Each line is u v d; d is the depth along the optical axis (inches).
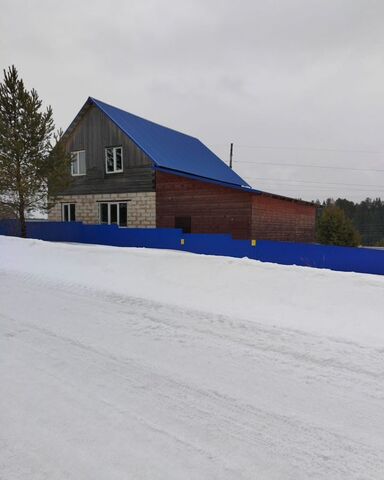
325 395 124.2
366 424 107.9
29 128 575.2
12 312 222.1
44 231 695.1
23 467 89.7
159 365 147.5
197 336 179.5
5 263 412.2
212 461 92.1
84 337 179.0
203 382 133.4
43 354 158.6
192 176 642.8
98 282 305.0
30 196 602.5
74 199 796.0
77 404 118.2
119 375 138.9
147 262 336.2
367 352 157.3
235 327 191.6
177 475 87.0
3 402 119.0
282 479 86.0
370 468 89.8
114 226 594.6
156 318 208.1
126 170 724.0
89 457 93.2
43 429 104.8
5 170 568.4
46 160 594.2
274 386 130.5
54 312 221.6
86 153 779.4
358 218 2864.2
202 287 270.1
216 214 631.8
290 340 172.7
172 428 106.0
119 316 212.5
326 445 98.6
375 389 127.6
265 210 661.9
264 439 101.2
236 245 464.8
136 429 105.1
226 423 108.7
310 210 909.8
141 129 796.0
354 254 377.1
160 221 686.5
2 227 724.7
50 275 339.3
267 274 269.4
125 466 90.0
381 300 212.2
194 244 504.1
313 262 404.2
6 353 159.8
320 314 208.5
